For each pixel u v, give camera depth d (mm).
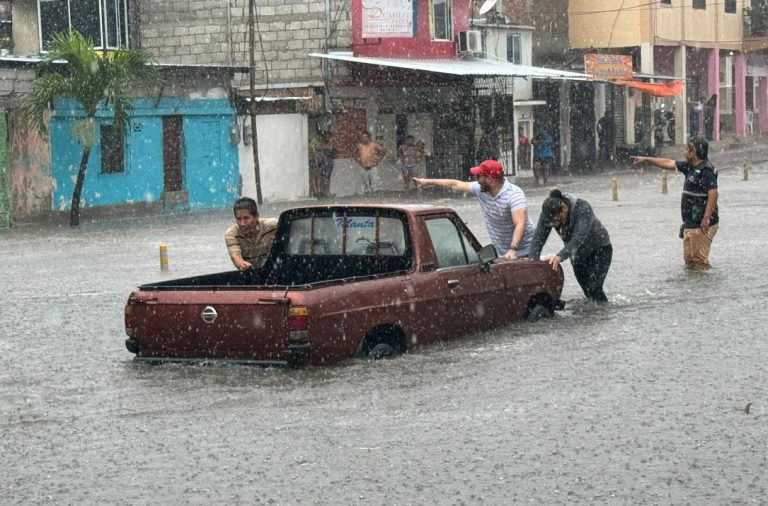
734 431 10305
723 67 77812
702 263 21312
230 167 45625
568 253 16375
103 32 47312
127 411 11453
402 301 13516
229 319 12859
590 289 17562
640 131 67062
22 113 37688
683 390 11883
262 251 14977
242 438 10320
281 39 51219
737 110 78938
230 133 45469
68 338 16125
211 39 52438
